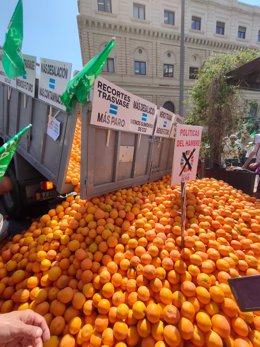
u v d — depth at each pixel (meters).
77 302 1.61
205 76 6.10
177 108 24.81
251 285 1.05
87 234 2.21
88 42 20.61
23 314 1.16
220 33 25.77
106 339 1.41
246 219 2.71
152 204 2.88
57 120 2.65
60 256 2.03
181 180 2.12
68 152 2.54
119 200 2.79
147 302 1.60
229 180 5.53
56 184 2.80
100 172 2.69
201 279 1.70
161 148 4.16
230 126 5.87
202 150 6.27
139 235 2.21
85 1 19.73
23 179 3.70
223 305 1.53
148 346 1.38
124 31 21.38
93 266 1.89
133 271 1.83
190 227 2.39
